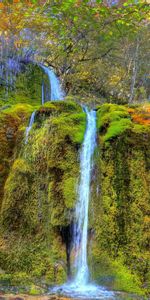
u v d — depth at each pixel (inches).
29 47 307.6
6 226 123.0
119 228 115.7
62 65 359.9
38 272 112.3
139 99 343.0
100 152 124.6
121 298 102.3
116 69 381.4
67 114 136.5
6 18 285.4
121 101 359.6
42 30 311.6
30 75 263.0
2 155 137.8
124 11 177.5
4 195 128.6
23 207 124.0
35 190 125.0
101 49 359.3
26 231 121.3
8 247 118.8
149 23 334.6
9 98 227.3
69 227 119.0
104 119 131.2
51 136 128.2
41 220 121.0
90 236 116.8
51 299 99.7
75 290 107.0
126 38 338.6
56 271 111.6
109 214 117.2
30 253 116.6
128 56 364.2
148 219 116.0
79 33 313.3
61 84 318.3
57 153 124.3
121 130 123.7
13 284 109.4
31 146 132.9
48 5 204.8
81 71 371.6
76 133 128.0
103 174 121.6
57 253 115.6
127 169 121.4
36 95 254.1
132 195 119.0
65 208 117.6
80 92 350.0
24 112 148.3
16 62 261.9
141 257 111.7
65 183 120.7
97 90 373.1
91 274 111.9
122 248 113.9
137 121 132.3
